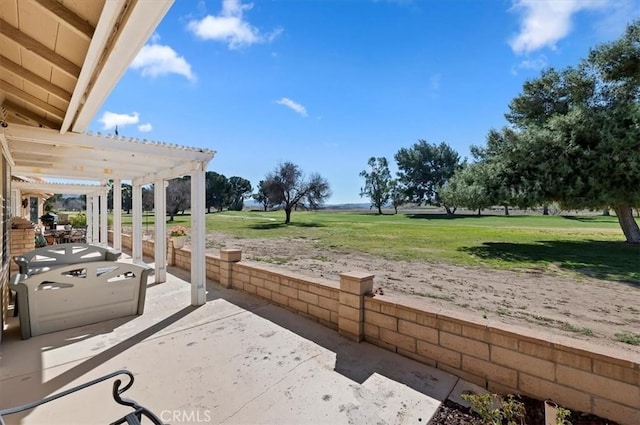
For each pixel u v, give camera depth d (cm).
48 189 973
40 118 367
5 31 191
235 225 2189
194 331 369
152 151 426
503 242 1200
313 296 409
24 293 341
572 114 1086
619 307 450
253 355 310
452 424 212
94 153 434
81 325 381
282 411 224
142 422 208
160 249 600
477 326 263
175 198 2709
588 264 775
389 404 234
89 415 216
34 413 217
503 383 250
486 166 1241
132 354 309
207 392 246
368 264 772
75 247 538
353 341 344
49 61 213
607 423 205
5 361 292
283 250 1024
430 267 741
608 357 206
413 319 304
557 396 226
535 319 400
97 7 159
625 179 978
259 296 500
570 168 1023
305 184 2575
